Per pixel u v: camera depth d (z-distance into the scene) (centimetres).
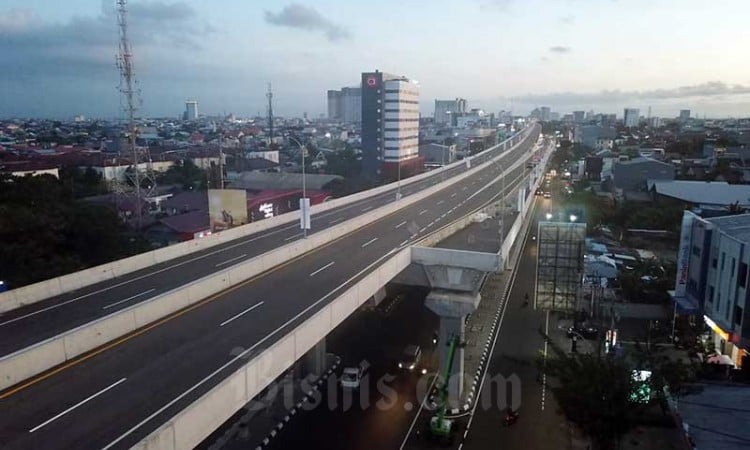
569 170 14938
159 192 9950
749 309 3525
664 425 3073
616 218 7775
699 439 2595
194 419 1719
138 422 1783
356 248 4297
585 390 2364
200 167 13750
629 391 2389
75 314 2828
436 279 4041
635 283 5056
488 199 7031
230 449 3180
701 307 4184
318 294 3128
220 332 2569
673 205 7869
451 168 11100
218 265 3850
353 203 6875
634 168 10094
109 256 5088
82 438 1686
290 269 3684
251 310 2873
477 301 4062
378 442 3284
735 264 3681
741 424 2722
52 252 4778
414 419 3581
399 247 4284
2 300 2864
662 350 3194
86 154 13788
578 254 3788
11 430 1728
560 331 4838
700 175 10862
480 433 3362
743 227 4103
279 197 8650
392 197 7388
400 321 5572
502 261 3784
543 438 3284
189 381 2067
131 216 7362
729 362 3700
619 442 2684
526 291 6097
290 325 2645
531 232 8694
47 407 1875
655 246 6725
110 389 2005
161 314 2773
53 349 2195
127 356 2300
